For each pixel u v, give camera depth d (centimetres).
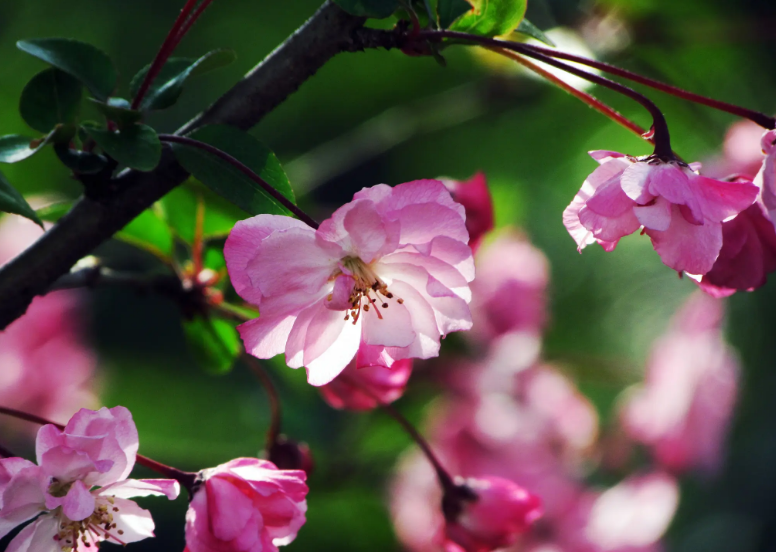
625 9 90
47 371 86
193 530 59
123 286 67
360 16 61
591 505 87
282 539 60
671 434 89
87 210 61
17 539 59
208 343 68
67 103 62
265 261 59
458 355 87
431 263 60
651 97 95
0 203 60
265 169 60
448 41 62
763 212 60
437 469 68
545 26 91
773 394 98
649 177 59
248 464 60
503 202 91
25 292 61
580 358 95
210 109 62
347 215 59
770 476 95
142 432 93
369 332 60
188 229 68
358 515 90
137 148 60
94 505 58
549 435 88
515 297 87
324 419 91
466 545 67
